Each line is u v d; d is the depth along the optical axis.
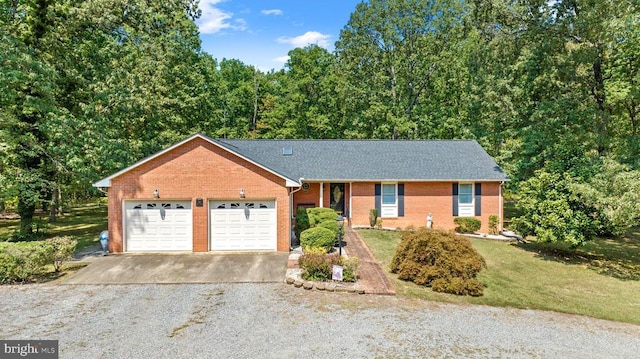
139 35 19.70
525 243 17.03
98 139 16.42
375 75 32.88
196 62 29.27
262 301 9.11
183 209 13.77
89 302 8.97
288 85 39.66
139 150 19.92
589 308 9.62
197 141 13.65
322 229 13.49
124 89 18.53
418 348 6.92
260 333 7.39
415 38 32.41
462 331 7.77
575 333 7.98
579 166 14.74
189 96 26.30
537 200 14.89
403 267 11.00
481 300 9.77
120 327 7.61
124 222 13.61
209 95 30.52
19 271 10.23
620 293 11.01
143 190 13.54
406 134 32.38
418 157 20.77
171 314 8.28
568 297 10.42
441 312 8.78
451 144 22.25
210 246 13.86
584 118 18.09
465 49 30.84
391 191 19.33
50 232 18.72
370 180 18.77
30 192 15.14
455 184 19.20
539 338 7.62
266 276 10.98
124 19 18.88
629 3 14.38
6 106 15.14
